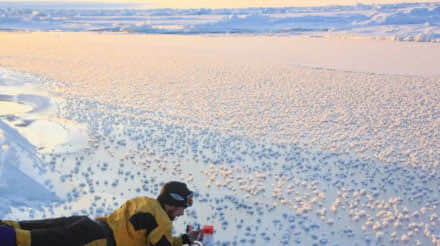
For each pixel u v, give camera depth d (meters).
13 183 4.75
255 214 4.94
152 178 5.87
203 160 6.89
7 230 2.58
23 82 13.44
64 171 5.86
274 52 30.25
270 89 15.35
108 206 4.76
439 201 5.54
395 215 5.06
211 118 10.31
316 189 5.85
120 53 27.84
